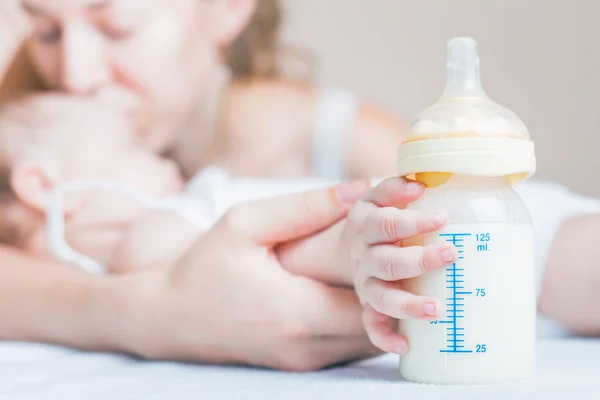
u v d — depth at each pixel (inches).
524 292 22.3
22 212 51.4
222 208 43.7
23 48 57.8
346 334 26.0
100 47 57.6
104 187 46.8
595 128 61.2
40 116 55.9
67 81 57.1
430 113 23.7
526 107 61.3
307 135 60.4
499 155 21.9
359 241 23.3
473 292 21.7
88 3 57.3
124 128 57.8
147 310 29.2
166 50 58.8
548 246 37.5
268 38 61.7
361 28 61.7
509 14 61.2
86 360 30.4
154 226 40.7
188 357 29.0
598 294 35.4
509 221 22.2
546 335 37.4
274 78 61.9
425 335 22.2
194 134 60.4
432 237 22.2
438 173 22.7
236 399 20.2
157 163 58.7
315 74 61.9
